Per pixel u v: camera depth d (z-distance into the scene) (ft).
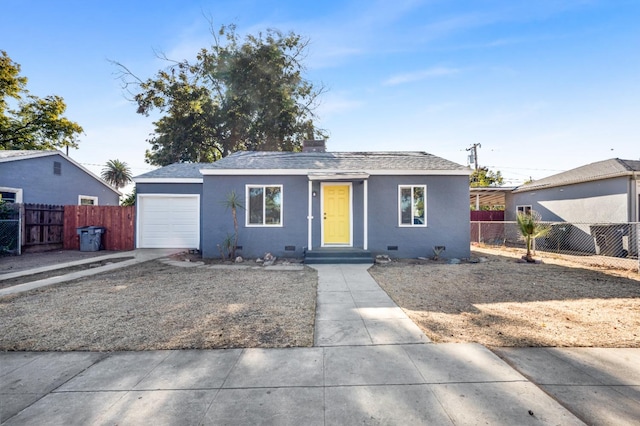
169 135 71.51
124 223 42.19
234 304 17.43
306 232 35.01
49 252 38.78
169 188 42.55
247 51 72.79
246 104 71.97
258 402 8.09
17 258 33.88
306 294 19.57
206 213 34.88
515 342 12.02
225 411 7.72
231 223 34.96
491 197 65.31
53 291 20.22
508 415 7.46
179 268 28.76
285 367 10.05
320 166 36.06
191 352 11.32
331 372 9.69
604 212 39.29
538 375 9.43
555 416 7.43
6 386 9.02
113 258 33.78
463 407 7.79
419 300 18.20
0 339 12.54
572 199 44.06
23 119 66.74
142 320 14.82
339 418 7.40
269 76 73.56
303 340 12.35
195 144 72.54
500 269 28.12
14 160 41.45
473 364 10.16
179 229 42.75
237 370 9.88
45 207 40.32
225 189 35.06
